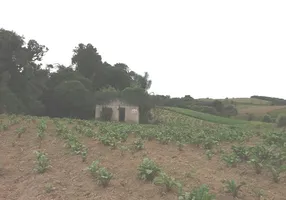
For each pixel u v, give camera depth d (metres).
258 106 103.88
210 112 85.25
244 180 8.31
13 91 52.81
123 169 9.09
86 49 73.56
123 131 16.28
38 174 9.03
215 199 6.61
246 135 17.77
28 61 56.44
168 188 7.20
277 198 7.10
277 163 9.54
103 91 61.00
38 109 54.25
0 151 12.08
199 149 12.84
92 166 8.48
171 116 67.44
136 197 7.11
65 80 60.34
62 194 7.48
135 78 85.25
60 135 15.10
